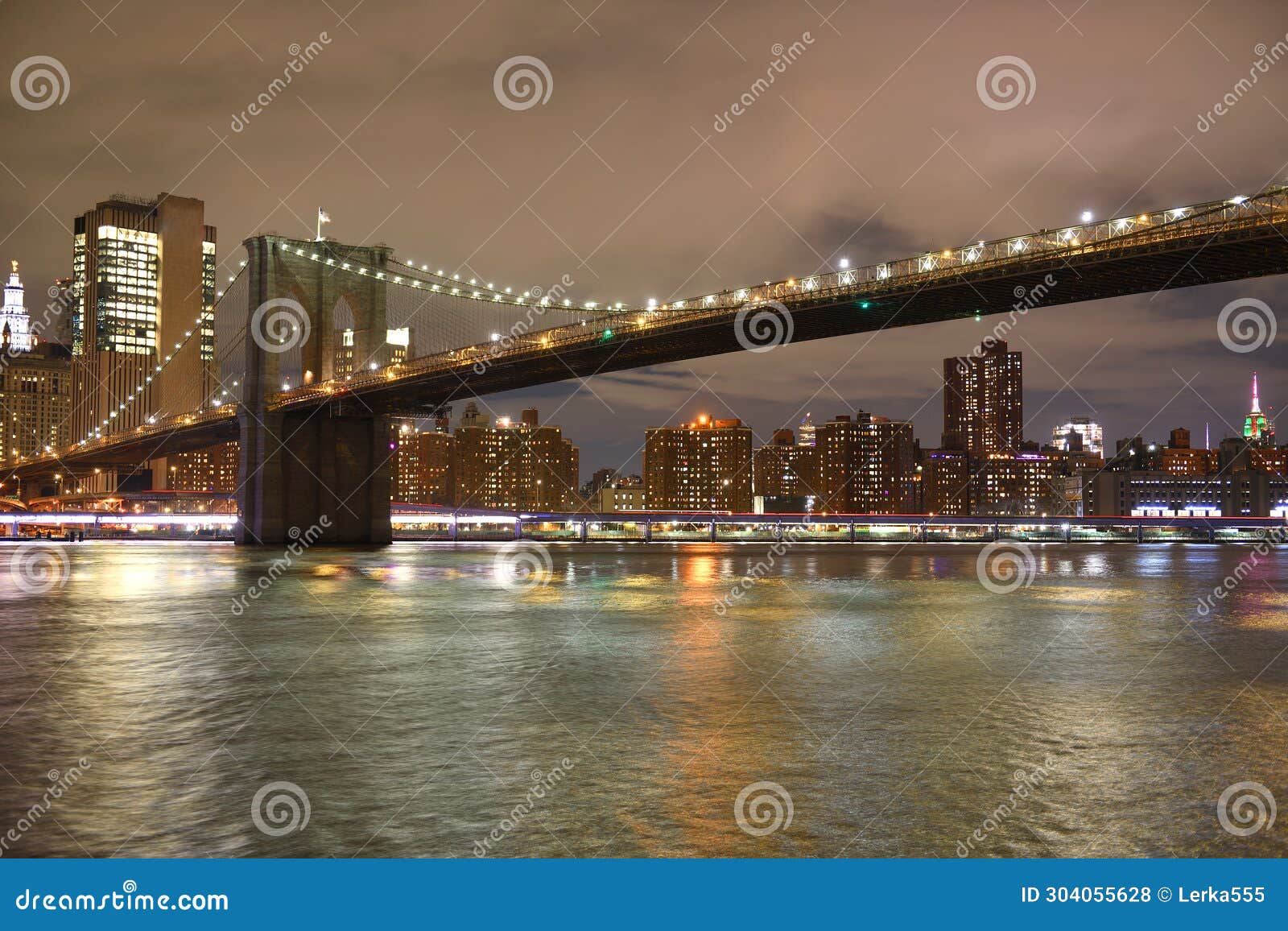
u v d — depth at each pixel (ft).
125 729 48.85
